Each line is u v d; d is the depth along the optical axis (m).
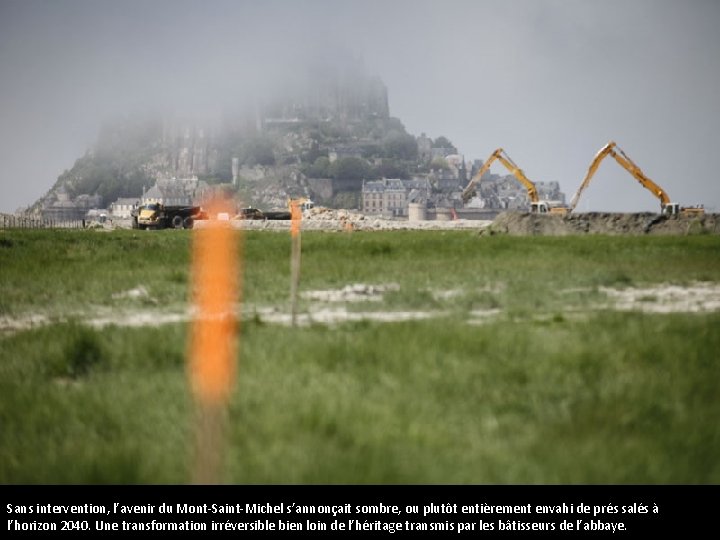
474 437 18.34
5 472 16.86
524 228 131.62
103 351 27.94
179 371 24.86
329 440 17.67
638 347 25.95
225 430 17.78
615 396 20.95
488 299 43.56
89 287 51.66
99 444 18.05
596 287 48.84
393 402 20.55
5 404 21.67
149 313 42.00
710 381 22.47
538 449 17.66
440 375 23.11
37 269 63.03
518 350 26.14
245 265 62.84
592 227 131.88
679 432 18.58
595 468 16.55
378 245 87.81
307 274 56.44
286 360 25.08
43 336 31.55
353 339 28.41
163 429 18.69
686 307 41.38
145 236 129.12
